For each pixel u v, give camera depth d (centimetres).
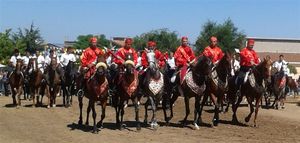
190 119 2152
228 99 2317
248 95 1964
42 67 2720
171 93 1938
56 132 1720
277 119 2273
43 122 1983
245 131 1841
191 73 1825
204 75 1800
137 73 1772
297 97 4503
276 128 1956
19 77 2545
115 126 1873
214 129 1862
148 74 1792
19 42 5756
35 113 2288
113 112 2380
